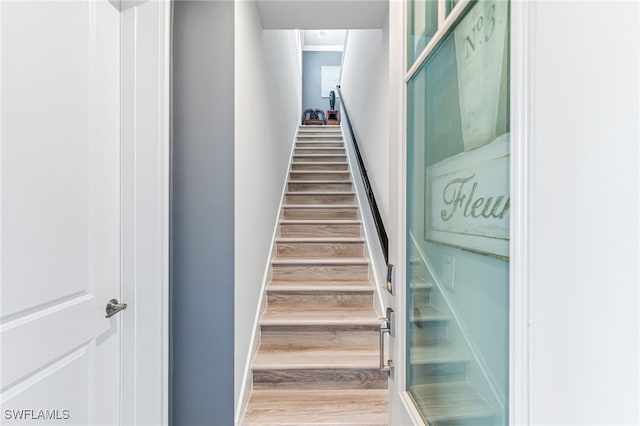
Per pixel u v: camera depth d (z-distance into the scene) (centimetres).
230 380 148
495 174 60
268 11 217
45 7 92
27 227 86
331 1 211
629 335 34
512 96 49
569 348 40
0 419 79
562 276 41
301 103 650
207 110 151
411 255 104
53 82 95
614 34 35
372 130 277
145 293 131
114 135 126
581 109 38
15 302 82
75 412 105
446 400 81
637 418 34
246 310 178
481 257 65
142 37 131
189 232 150
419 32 97
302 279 267
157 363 131
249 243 186
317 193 358
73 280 103
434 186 88
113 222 126
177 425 148
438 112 85
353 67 399
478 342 67
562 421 40
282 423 160
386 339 198
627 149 34
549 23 43
